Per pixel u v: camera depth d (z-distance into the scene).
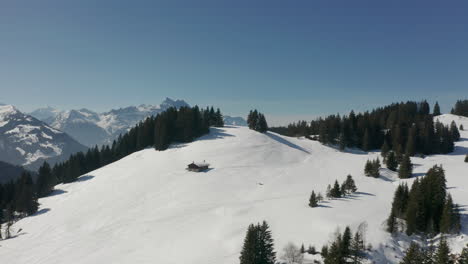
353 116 166.12
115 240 56.25
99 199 81.62
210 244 48.28
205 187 82.31
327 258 37.94
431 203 50.62
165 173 95.69
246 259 37.81
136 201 77.19
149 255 47.78
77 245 56.47
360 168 104.75
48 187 98.19
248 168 99.94
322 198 65.12
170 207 71.31
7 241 64.00
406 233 47.09
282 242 45.09
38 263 51.66
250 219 56.62
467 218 49.44
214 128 155.88
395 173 94.19
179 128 135.38
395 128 145.25
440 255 37.53
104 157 145.38
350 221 50.25
